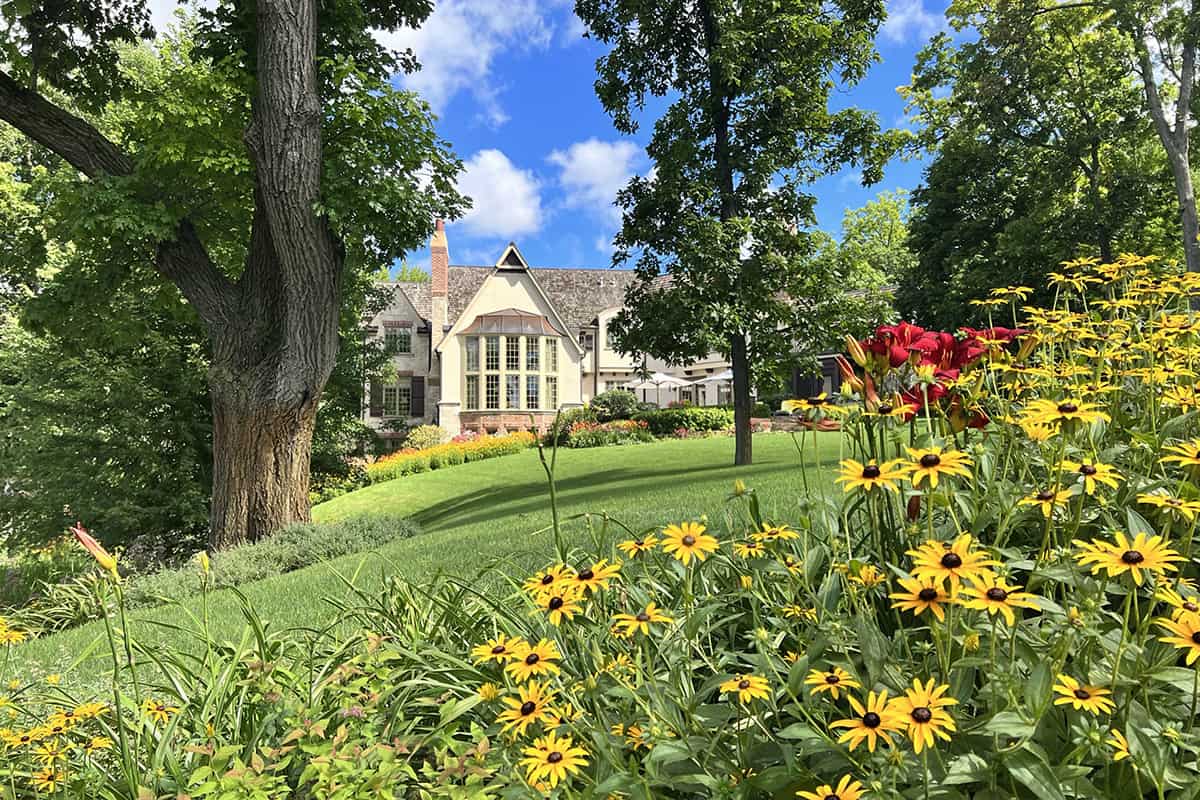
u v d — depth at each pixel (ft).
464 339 112.16
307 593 17.44
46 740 5.59
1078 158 64.39
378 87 31.71
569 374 115.55
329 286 30.25
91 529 43.80
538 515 27.22
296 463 31.32
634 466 51.88
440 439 102.94
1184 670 3.70
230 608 17.10
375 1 36.40
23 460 44.32
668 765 4.50
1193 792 3.25
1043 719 4.00
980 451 5.31
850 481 4.36
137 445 44.32
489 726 5.25
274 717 5.82
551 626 6.42
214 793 4.57
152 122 31.19
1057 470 4.73
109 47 35.76
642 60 41.98
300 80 27.63
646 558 7.25
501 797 4.36
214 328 31.50
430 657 6.72
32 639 16.48
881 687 4.14
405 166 32.58
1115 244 64.18
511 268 114.83
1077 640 4.13
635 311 42.24
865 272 54.03
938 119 71.97
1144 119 61.82
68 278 33.06
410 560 19.71
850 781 3.95
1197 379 6.37
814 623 5.04
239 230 37.50
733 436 76.07
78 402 44.21
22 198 53.47
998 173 69.97
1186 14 52.42
